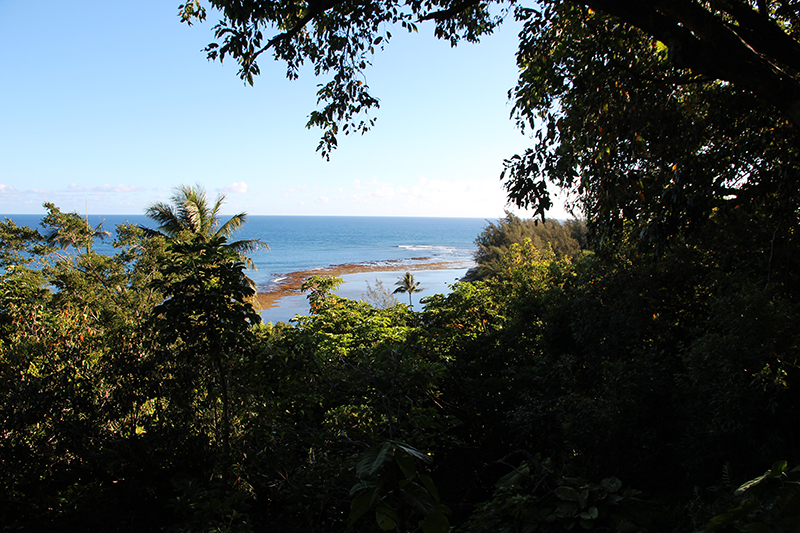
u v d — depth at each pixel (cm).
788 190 489
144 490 457
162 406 500
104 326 739
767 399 410
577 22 520
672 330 740
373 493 249
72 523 418
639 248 600
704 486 441
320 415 608
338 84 652
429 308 945
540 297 980
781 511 209
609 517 273
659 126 516
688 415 482
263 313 3384
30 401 447
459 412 750
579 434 538
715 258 694
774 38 377
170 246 505
